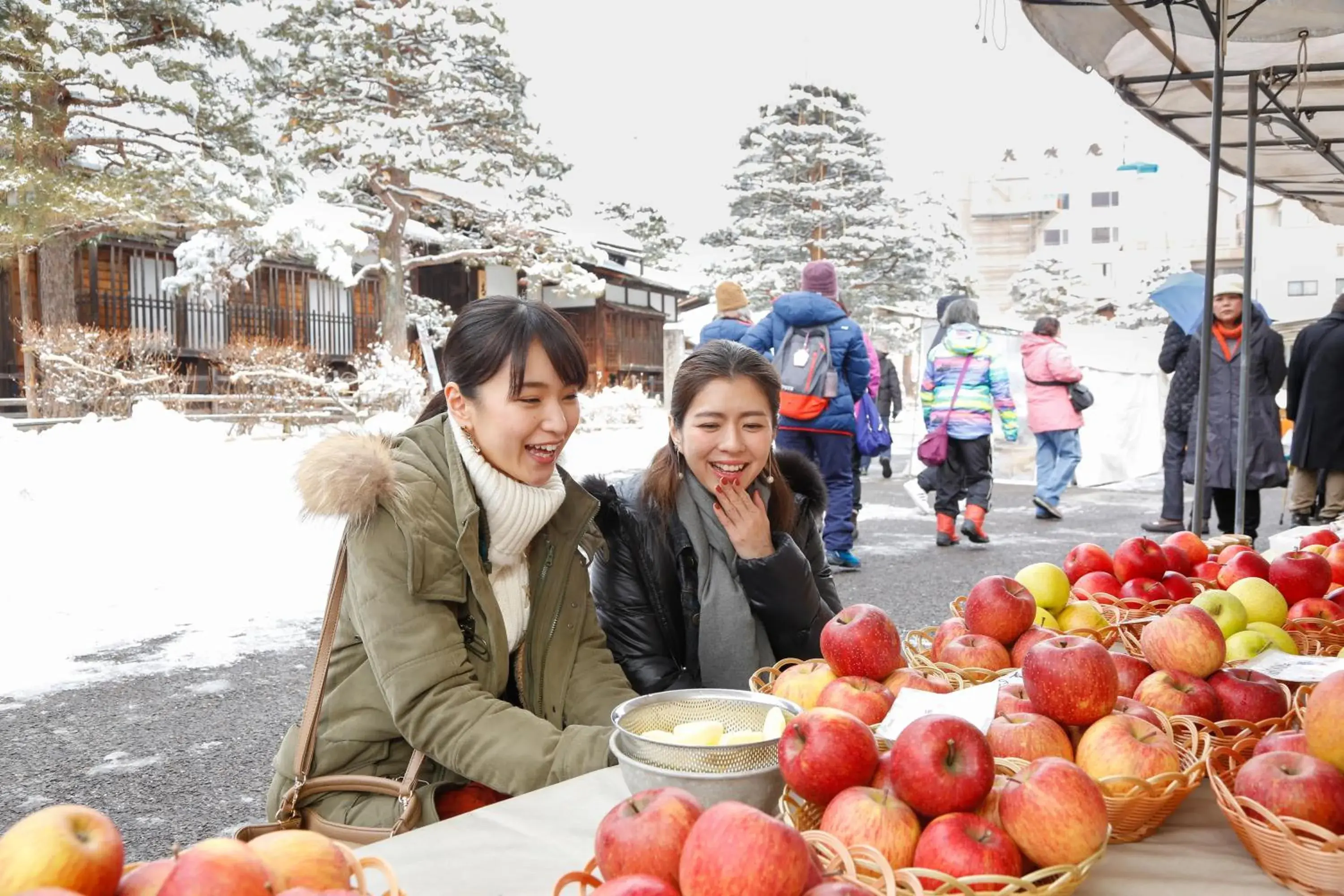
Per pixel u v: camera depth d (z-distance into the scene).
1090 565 2.72
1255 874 1.37
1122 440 15.05
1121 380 15.10
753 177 42.06
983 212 82.38
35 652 5.67
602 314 35.09
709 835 0.98
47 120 17.12
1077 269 76.69
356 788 2.03
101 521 9.29
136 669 5.36
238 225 19.28
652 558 2.69
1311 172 9.05
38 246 17.95
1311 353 9.18
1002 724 1.54
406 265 24.75
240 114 19.16
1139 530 10.12
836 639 1.76
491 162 23.17
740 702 1.65
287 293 26.16
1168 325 9.45
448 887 1.33
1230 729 1.75
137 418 14.02
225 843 0.95
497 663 2.17
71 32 16.62
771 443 2.68
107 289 22.56
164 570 7.77
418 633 2.01
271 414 18.45
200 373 24.34
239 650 5.73
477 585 2.10
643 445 20.27
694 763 1.41
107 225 18.23
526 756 1.90
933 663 2.08
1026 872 1.28
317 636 6.05
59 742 4.31
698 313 45.53
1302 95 6.38
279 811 2.05
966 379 9.04
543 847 1.46
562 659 2.33
